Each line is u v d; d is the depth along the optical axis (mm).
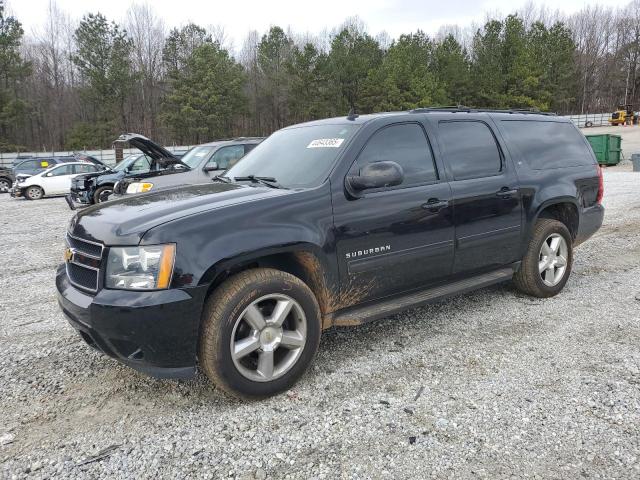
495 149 4598
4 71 52875
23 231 10523
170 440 2814
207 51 54688
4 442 2830
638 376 3363
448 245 4082
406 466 2547
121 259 2871
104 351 3012
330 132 4012
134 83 60281
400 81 57344
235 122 64625
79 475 2541
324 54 58469
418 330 4289
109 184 13203
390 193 3740
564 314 4570
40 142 63469
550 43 66562
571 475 2443
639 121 61906
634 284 5406
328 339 4145
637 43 84250
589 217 5402
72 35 62344
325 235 3381
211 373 3006
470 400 3135
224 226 3031
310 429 2883
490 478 2441
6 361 3873
